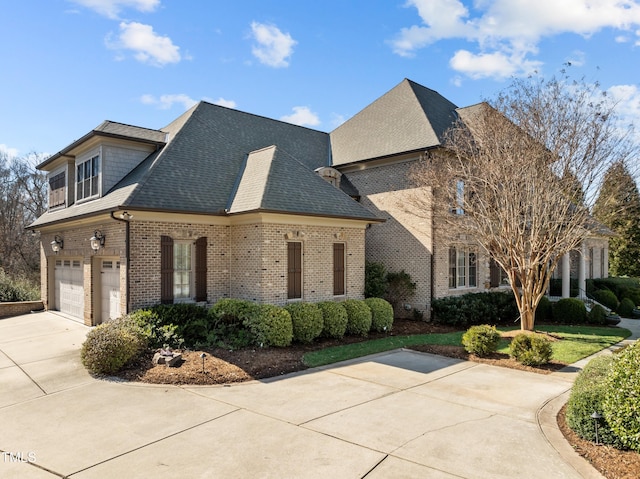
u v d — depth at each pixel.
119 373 9.23
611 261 36.06
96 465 5.23
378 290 16.84
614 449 5.54
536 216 13.20
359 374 9.52
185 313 11.91
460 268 18.67
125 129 16.34
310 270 14.20
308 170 16.05
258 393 8.07
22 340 13.08
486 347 11.03
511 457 5.42
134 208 11.70
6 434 6.24
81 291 16.16
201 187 14.08
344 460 5.30
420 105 19.44
